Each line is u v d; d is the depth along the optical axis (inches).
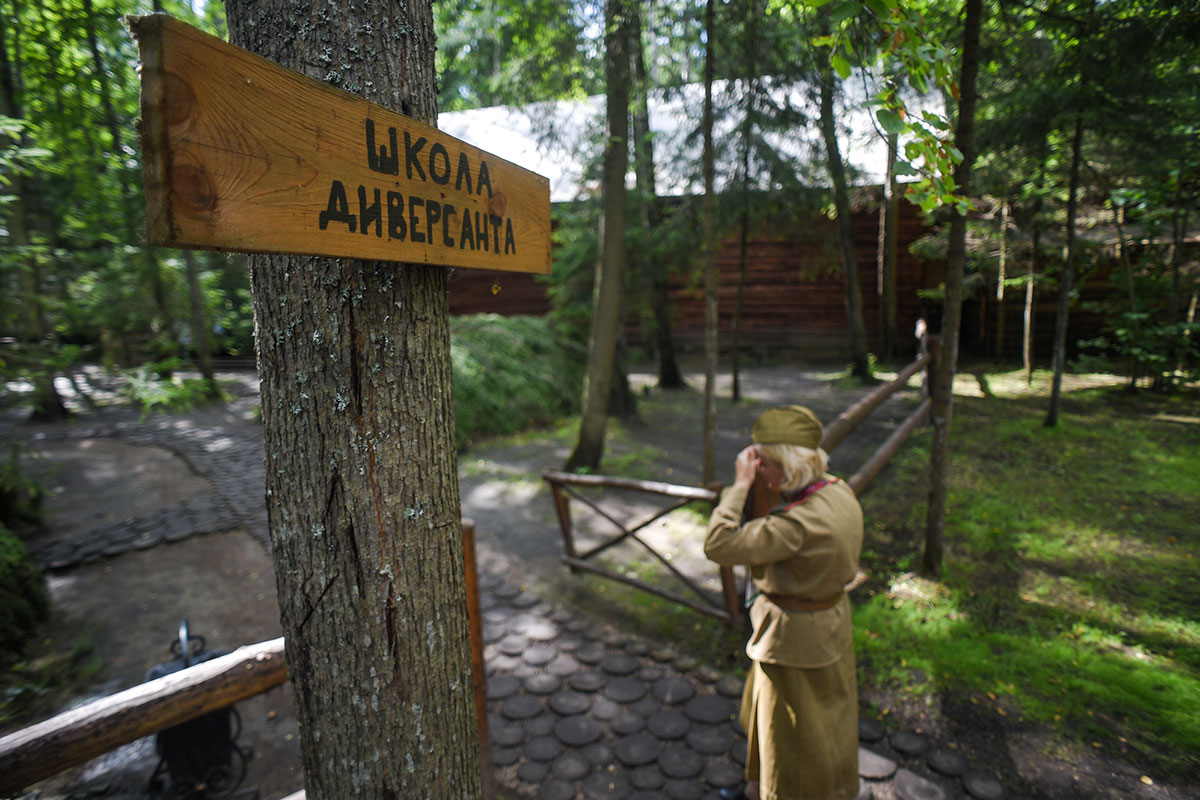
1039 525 190.5
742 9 211.5
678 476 272.4
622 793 103.6
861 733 111.7
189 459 305.0
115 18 356.8
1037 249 371.9
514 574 184.4
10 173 258.8
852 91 224.7
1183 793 96.1
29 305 213.3
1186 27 179.8
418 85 47.9
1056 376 289.9
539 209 59.6
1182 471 229.5
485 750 105.9
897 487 230.7
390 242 41.8
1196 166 258.5
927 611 146.8
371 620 47.9
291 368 46.4
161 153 28.1
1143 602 146.9
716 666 136.0
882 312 537.0
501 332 408.2
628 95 251.3
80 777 110.2
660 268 428.1
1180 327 331.6
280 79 33.7
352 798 50.3
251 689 68.2
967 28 141.5
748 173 357.1
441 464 51.1
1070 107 231.9
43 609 166.4
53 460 304.7
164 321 301.3
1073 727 110.2
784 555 77.7
